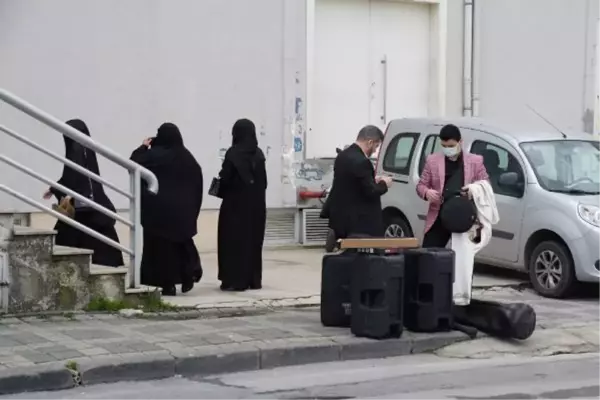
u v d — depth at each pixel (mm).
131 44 14125
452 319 9461
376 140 10227
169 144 10789
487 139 13023
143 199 10625
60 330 8781
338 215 10164
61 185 9852
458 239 9602
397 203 13891
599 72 18406
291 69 15562
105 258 10523
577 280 11641
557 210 11773
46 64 13500
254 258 11523
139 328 9023
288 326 9438
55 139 13516
